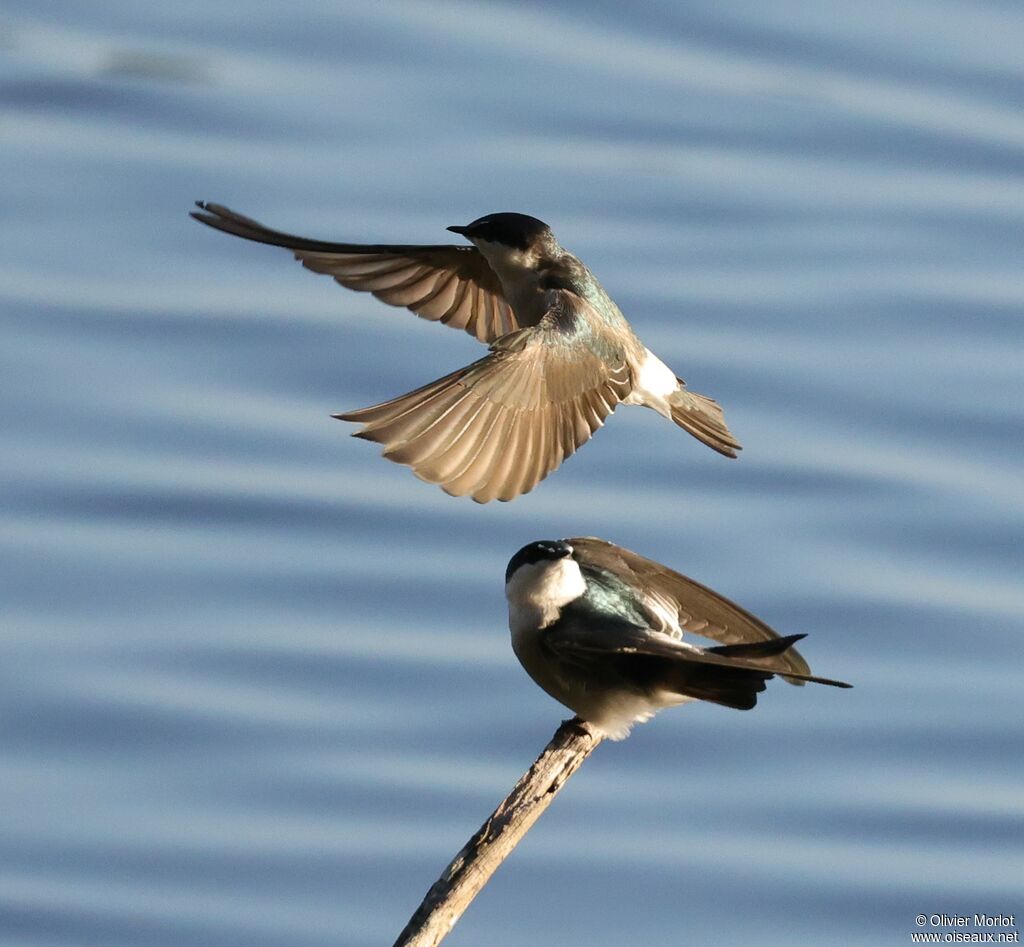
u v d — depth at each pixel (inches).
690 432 578.2
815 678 415.2
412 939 427.2
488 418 454.9
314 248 567.5
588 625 464.4
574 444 478.9
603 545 501.7
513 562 481.7
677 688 454.3
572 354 496.4
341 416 421.4
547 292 540.4
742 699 442.3
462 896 434.0
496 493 435.2
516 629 474.6
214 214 556.4
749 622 486.3
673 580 493.4
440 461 430.9
